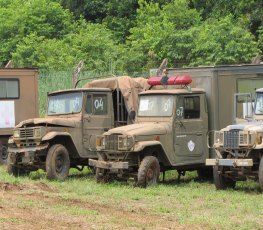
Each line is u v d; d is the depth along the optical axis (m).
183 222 16.00
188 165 23.20
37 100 30.89
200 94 23.67
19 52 45.03
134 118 24.80
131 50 45.88
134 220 16.14
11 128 30.06
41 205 17.77
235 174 21.23
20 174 25.17
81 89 24.80
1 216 15.81
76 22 53.50
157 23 45.97
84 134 24.56
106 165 22.17
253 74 24.55
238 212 17.42
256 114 22.78
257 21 48.66
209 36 42.56
